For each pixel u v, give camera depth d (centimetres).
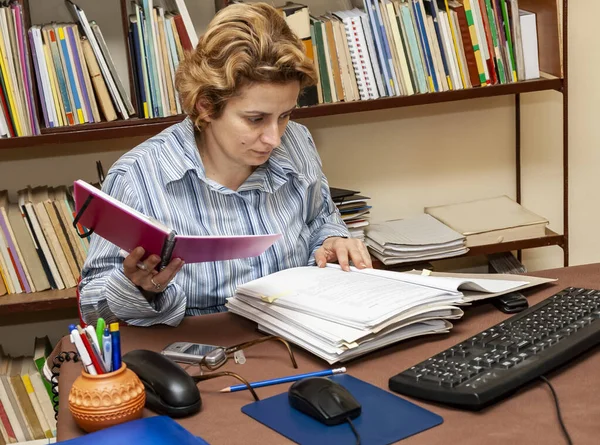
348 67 243
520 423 99
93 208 122
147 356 113
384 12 242
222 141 152
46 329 271
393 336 125
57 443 95
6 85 222
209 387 116
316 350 122
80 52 225
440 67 249
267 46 140
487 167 294
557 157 299
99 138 228
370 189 285
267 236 131
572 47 290
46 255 236
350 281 142
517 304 138
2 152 255
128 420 103
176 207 160
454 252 251
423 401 107
